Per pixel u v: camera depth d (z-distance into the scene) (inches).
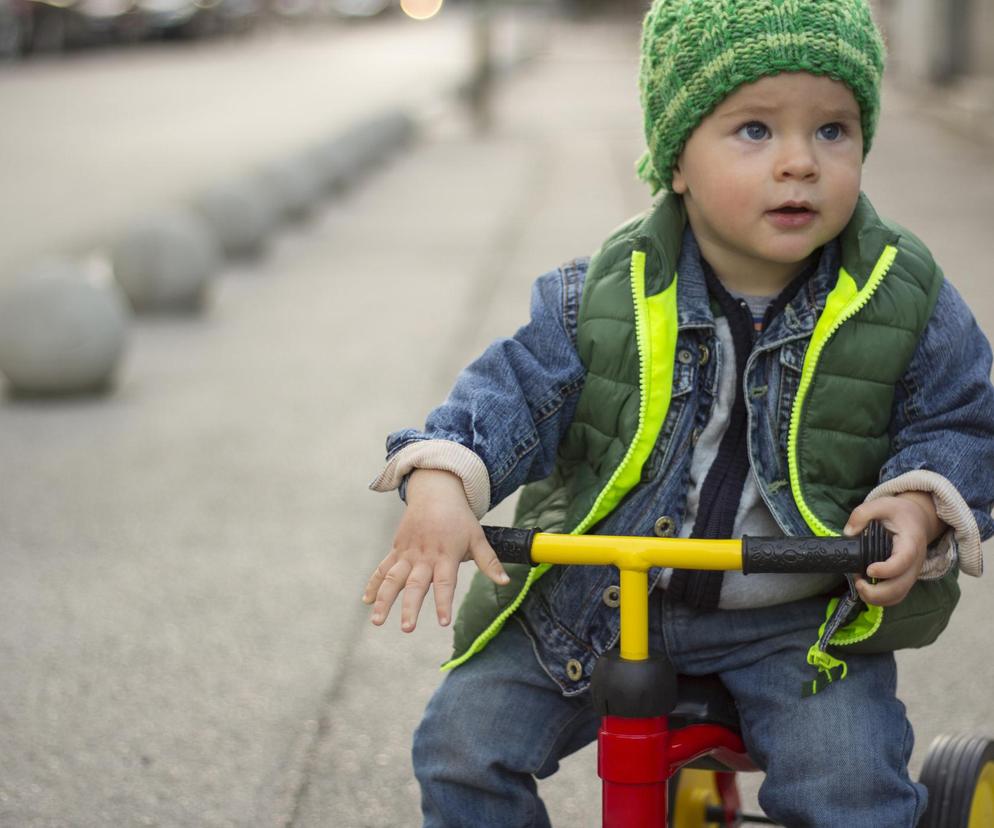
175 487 247.9
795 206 96.6
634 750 92.0
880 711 100.0
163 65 1384.1
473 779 103.0
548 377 104.0
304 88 1161.4
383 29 2524.6
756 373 102.0
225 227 478.6
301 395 306.5
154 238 399.2
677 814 130.6
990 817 114.1
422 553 94.7
